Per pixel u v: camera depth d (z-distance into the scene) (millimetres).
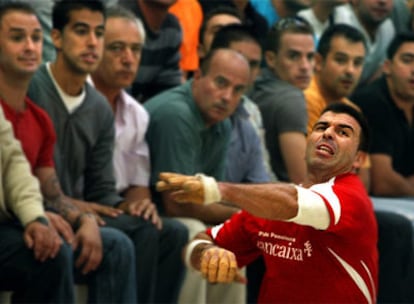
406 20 19641
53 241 10570
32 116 11617
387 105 15883
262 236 8750
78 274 11320
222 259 7906
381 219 13820
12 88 11398
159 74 14938
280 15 18125
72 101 12141
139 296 11867
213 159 13281
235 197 7438
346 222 8172
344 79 15188
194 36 16516
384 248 13820
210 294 12812
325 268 8484
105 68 12938
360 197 8414
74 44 11969
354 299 8500
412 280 13977
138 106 13094
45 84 12062
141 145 13000
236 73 12742
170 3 14547
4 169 10969
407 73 15781
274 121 14516
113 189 12523
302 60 15211
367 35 18281
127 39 12898
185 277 12328
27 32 11320
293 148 14289
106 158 12523
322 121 8938
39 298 10617
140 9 14516
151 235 11930
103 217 11891
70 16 12008
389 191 15766
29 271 10523
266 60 15445
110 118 12531
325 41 15250
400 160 16125
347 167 8766
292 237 8562
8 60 11273
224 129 13273
